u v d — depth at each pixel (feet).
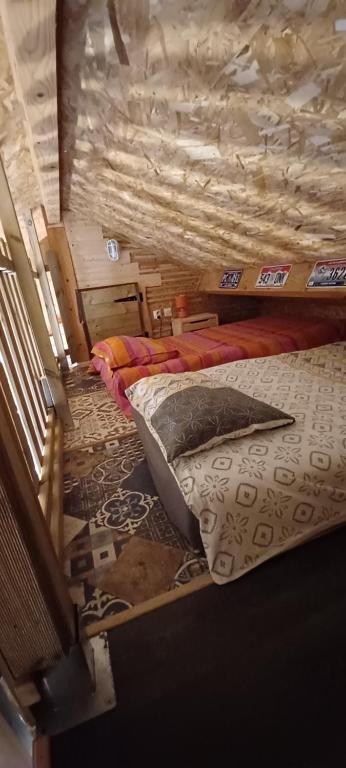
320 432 4.95
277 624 3.74
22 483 2.52
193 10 2.40
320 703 3.03
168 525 5.35
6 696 2.74
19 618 2.55
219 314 15.87
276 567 4.34
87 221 13.12
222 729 2.95
